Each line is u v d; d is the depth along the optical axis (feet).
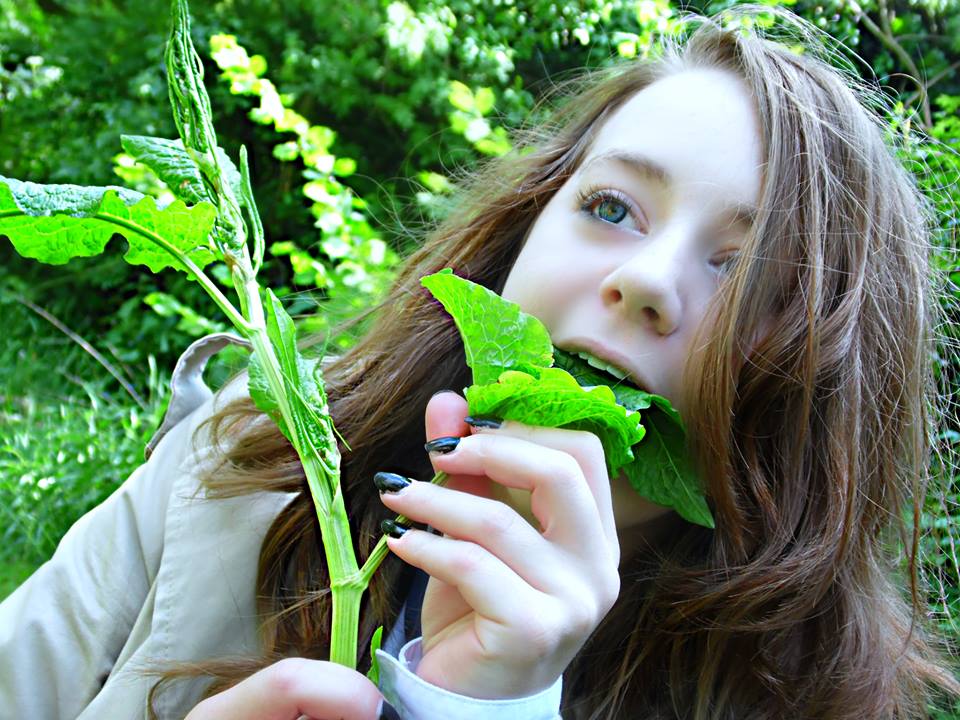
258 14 6.26
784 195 1.17
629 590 1.37
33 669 1.33
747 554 1.29
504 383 0.92
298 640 1.24
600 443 0.94
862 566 1.40
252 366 0.90
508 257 1.54
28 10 8.07
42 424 4.42
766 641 1.34
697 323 1.10
